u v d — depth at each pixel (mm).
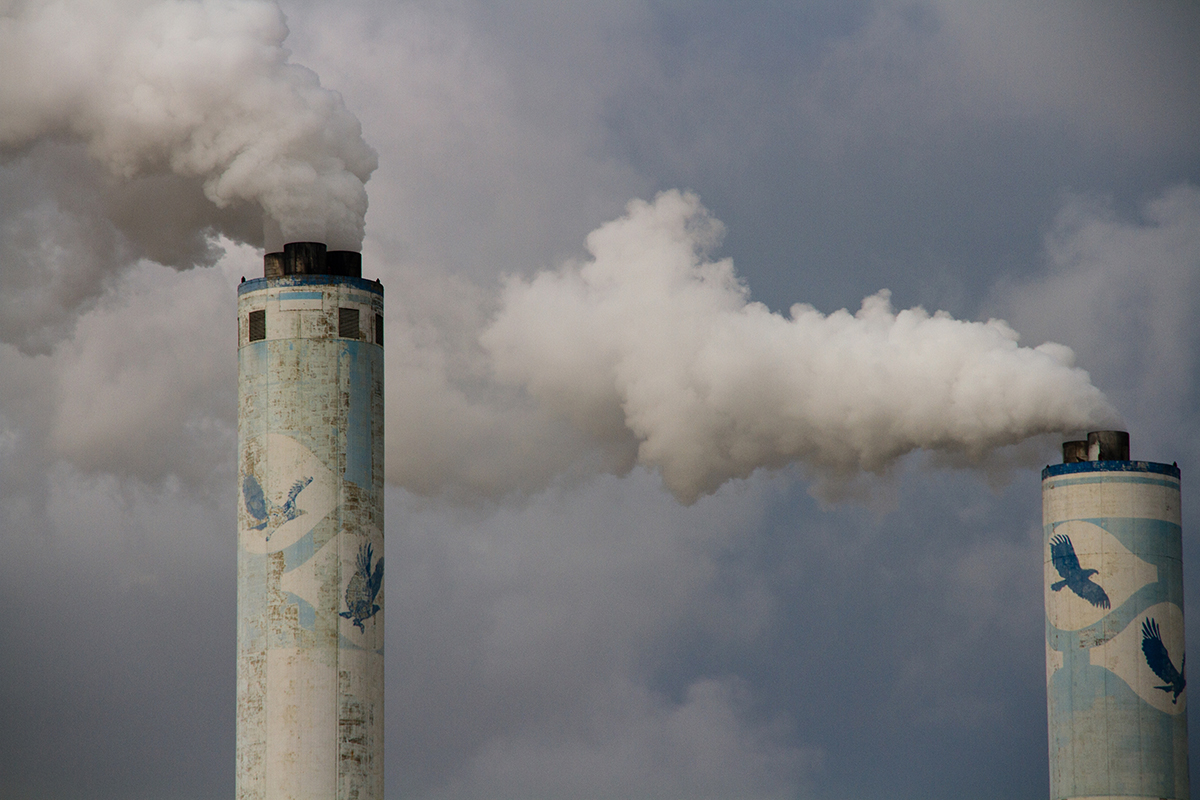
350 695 181875
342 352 185375
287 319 185250
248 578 183625
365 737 182250
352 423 185000
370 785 182125
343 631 182375
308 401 184125
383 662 185375
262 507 183500
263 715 181125
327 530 183000
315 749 180125
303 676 181000
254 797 180125
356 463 184750
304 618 181625
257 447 184500
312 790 179500
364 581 184000
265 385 184875
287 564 182250
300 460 183375
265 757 180375
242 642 183500
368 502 185250
